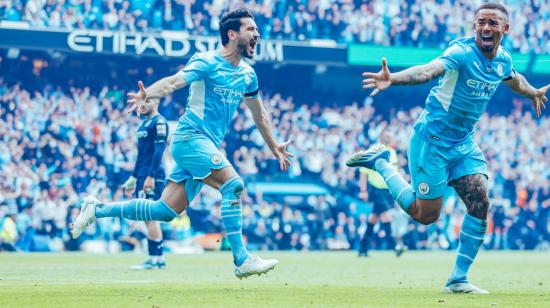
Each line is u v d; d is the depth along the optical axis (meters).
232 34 9.40
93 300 7.70
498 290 9.88
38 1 30.23
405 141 35.19
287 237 29.22
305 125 33.72
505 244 31.94
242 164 31.52
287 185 31.91
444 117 8.96
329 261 19.36
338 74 36.22
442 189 9.20
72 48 29.73
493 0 36.19
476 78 8.82
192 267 15.78
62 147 29.47
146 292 8.78
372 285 10.65
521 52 36.41
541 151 36.16
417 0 35.06
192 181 9.63
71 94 30.97
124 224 26.91
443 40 35.25
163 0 31.95
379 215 22.53
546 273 14.66
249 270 9.12
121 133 30.42
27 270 14.38
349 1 34.19
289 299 7.94
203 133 9.39
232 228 9.20
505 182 34.09
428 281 11.81
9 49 31.06
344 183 32.47
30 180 27.42
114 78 33.06
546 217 33.12
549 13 36.75
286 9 33.34
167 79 8.82
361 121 34.66
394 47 33.72
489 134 35.66
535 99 9.75
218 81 9.31
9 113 29.81
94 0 30.78
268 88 35.94
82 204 9.70
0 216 26.52
